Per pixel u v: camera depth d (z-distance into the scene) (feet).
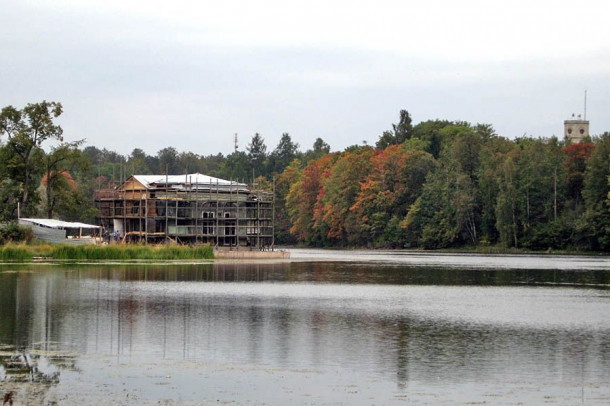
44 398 125.59
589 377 144.66
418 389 135.44
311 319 213.25
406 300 263.49
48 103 557.74
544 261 540.93
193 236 569.64
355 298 268.62
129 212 588.09
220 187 590.96
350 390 134.21
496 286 322.14
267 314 222.48
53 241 504.43
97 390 130.93
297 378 141.90
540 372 148.36
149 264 446.60
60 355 158.10
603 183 645.10
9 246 453.99
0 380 137.08
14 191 552.41
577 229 644.27
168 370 146.30
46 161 561.43
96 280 324.60
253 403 125.18
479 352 167.02
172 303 245.65
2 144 551.18
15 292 269.44
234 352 164.25
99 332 185.98
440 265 483.92
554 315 226.17
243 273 388.57
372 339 181.88
